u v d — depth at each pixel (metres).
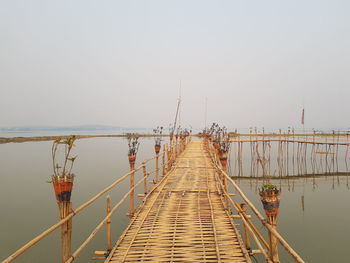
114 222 10.20
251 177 21.06
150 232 5.49
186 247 4.84
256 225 10.39
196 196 8.09
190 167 13.14
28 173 20.62
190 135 33.31
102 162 26.70
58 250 8.05
